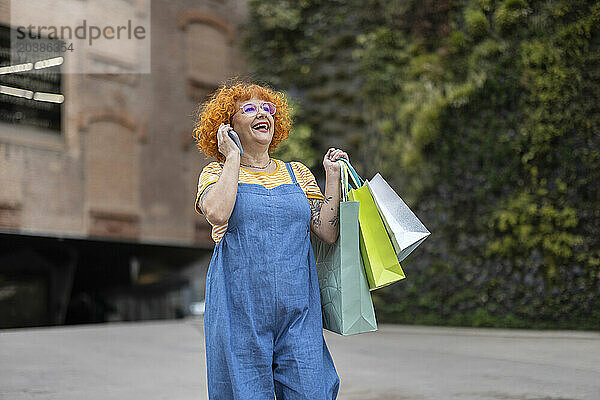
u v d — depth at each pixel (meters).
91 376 16.78
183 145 42.28
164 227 41.22
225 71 41.69
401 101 29.78
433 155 28.27
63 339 24.28
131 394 14.54
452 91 27.86
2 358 19.72
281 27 33.66
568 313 24.86
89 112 38.38
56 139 37.19
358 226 7.93
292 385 7.50
